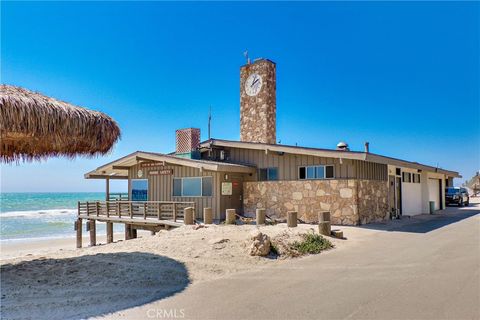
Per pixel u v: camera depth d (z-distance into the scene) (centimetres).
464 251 895
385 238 1134
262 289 599
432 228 1381
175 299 551
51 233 2762
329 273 699
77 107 688
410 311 480
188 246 922
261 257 830
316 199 1539
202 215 1708
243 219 1512
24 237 2503
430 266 739
